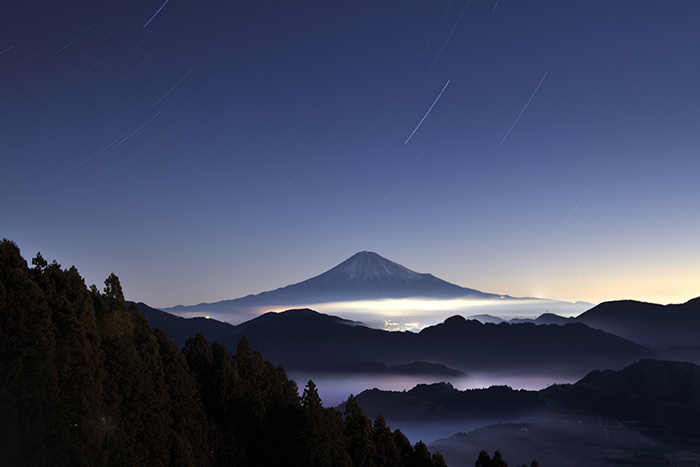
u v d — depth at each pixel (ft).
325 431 197.26
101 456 138.31
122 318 172.04
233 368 227.40
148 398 163.32
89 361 142.51
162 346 192.75
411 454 219.61
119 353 160.04
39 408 126.52
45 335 133.08
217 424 210.79
